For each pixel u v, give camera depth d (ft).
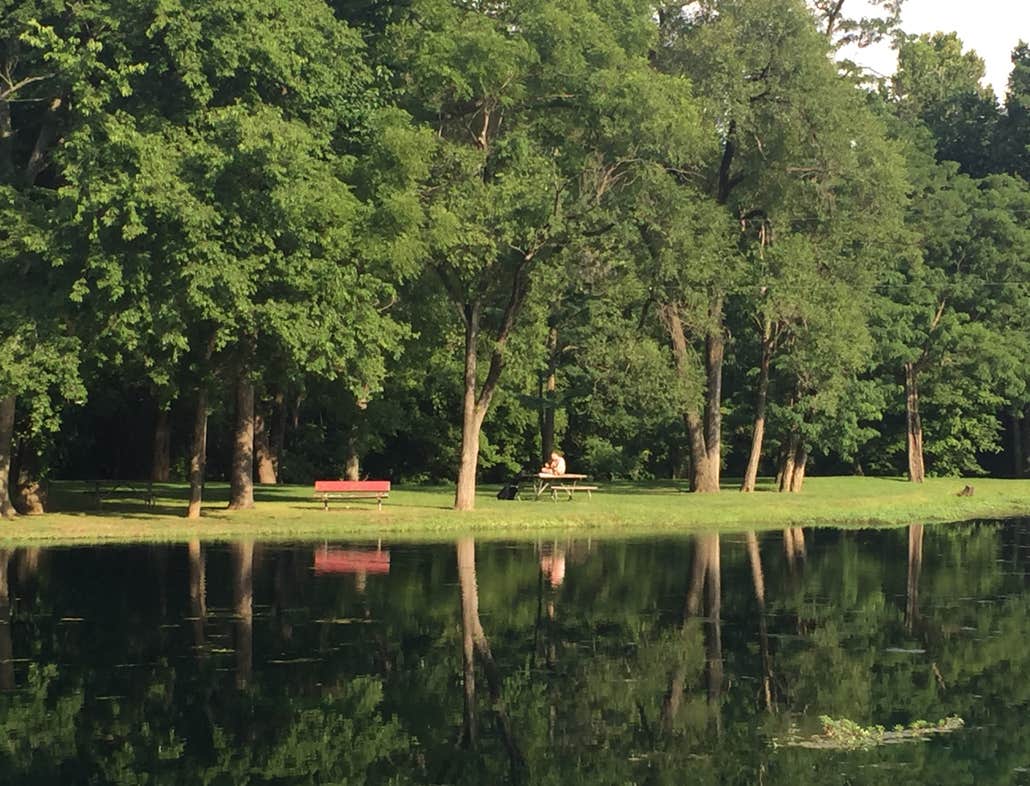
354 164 111.55
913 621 70.28
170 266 98.07
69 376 98.58
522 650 61.52
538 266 122.83
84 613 69.26
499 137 121.19
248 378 112.88
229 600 73.61
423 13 115.03
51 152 107.86
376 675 56.24
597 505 133.28
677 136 123.24
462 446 125.80
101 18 99.66
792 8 144.46
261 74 103.19
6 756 45.09
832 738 47.50
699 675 57.00
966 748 46.29
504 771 43.91
